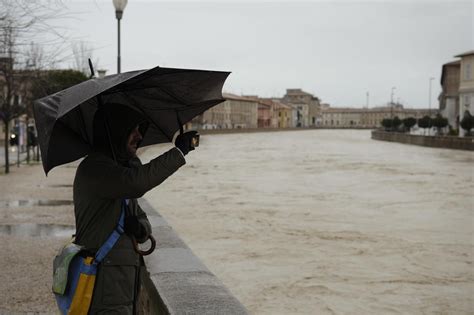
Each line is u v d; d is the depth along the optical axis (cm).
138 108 368
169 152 321
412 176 2780
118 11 1928
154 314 445
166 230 678
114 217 324
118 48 1962
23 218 1235
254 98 18925
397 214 1605
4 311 620
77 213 327
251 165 3503
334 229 1367
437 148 5869
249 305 789
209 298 405
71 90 322
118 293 320
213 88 354
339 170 3131
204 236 1262
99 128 330
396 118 10831
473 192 2144
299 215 1573
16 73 2211
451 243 1218
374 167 3344
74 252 320
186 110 375
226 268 988
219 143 7125
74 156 342
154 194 2023
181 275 467
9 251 907
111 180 310
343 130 18125
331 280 920
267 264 1017
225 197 1953
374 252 1120
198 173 2919
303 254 1095
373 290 867
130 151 341
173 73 334
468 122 6062
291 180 2570
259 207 1714
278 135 11275
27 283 729
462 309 787
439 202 1869
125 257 323
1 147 4891
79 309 315
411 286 893
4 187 1850
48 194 1670
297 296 834
